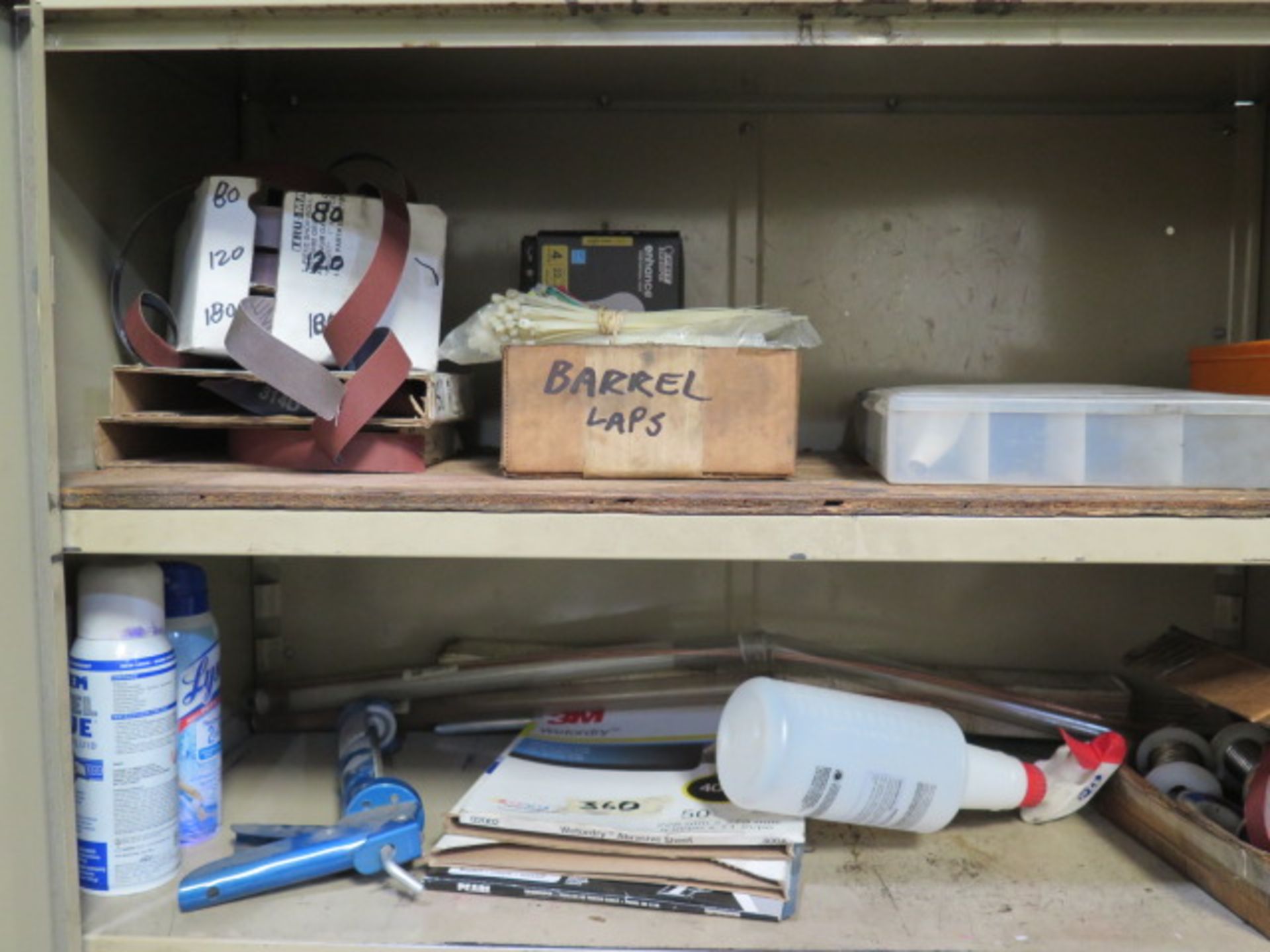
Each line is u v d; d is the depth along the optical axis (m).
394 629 1.11
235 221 0.81
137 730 0.74
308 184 0.89
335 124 1.07
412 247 0.83
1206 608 1.08
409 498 0.68
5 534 0.65
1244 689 0.79
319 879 0.77
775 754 0.75
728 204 1.06
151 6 0.67
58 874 0.68
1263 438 0.72
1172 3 0.65
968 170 1.06
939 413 0.74
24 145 0.65
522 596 1.11
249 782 0.95
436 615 1.11
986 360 1.07
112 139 0.85
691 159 1.06
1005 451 0.73
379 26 0.69
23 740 0.66
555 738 0.94
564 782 0.84
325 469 0.79
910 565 1.09
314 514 0.68
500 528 0.68
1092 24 0.67
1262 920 0.70
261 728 1.08
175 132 0.96
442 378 0.84
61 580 0.68
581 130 1.07
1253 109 1.03
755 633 1.07
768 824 0.76
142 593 0.74
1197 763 0.90
